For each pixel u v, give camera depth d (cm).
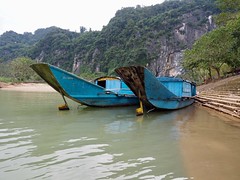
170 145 745
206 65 4594
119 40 13912
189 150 696
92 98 1548
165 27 12950
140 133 902
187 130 961
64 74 1380
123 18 15162
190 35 12431
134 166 568
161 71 11706
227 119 1232
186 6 13525
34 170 531
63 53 16238
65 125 1029
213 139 819
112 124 1073
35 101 2152
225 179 506
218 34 4109
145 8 15788
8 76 9256
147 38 12656
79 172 525
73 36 18175
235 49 4156
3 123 1059
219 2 3959
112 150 687
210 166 575
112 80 1970
